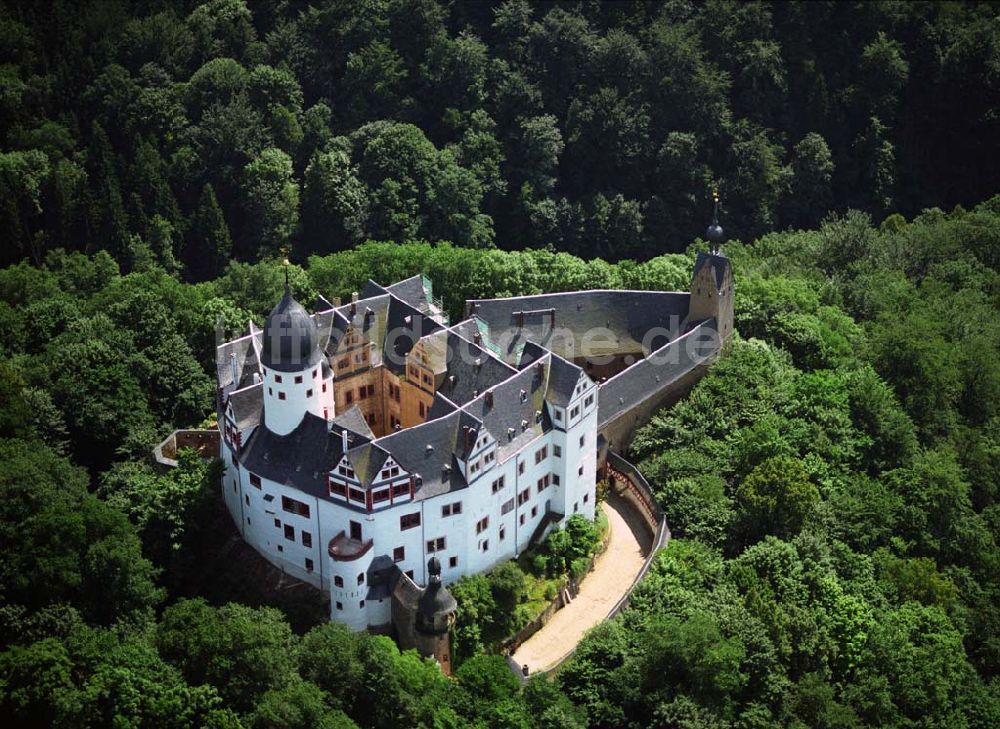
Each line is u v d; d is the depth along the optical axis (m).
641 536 180.75
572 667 155.38
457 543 161.75
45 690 143.62
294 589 162.25
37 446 175.00
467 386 173.25
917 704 169.38
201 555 169.50
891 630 173.00
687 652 154.00
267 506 162.50
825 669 168.25
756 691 160.50
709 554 173.38
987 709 173.12
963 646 181.62
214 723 140.38
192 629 148.75
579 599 169.75
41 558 156.12
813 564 175.62
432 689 147.88
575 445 171.62
